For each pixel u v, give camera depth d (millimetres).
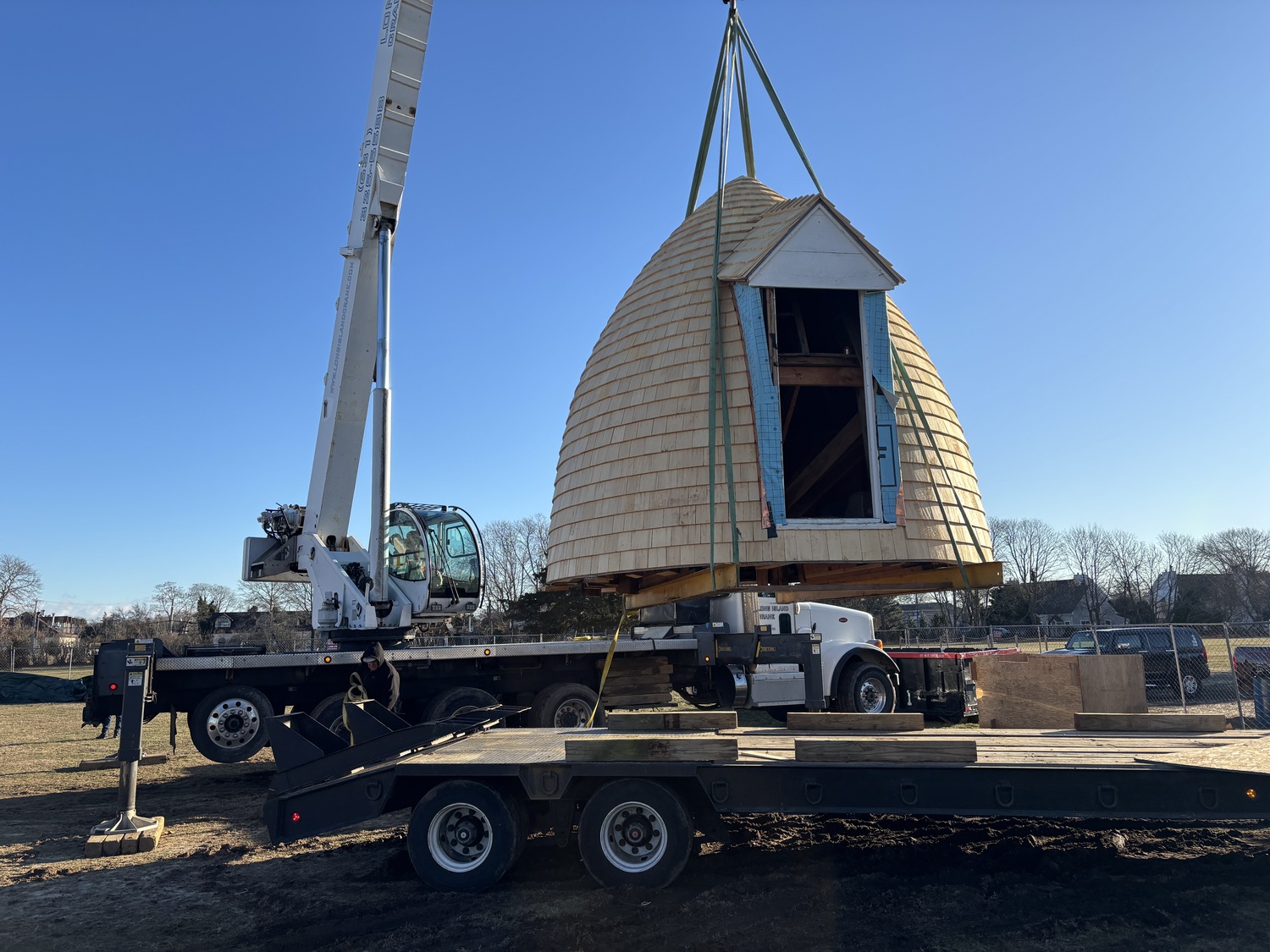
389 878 7328
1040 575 87625
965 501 10898
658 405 11070
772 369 10055
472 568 13945
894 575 11281
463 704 12523
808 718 8625
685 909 6242
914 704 18344
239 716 11609
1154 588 78438
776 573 11602
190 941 5934
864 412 10445
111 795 11547
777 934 5727
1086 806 6492
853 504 11836
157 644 11453
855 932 5750
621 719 8820
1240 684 18359
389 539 13633
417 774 7062
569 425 12852
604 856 6801
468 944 5734
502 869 6848
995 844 7918
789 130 10797
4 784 12391
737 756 6855
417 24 13961
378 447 13086
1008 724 11031
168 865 7875
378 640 12992
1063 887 6641
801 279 10109
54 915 6508
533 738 8766
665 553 10391
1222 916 5930
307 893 6938
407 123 13945
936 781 6613
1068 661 11031
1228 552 83438
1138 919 5895
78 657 54219
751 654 14688
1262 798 6348
